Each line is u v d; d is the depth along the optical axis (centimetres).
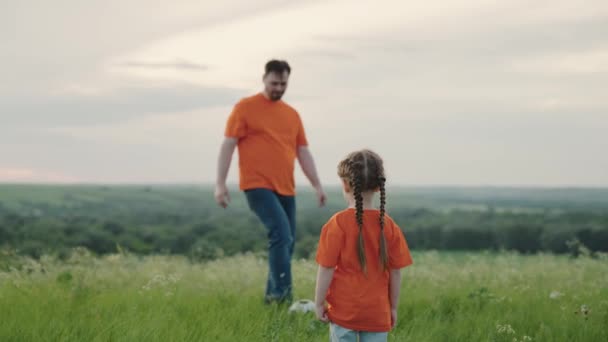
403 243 409
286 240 682
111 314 571
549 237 3042
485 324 558
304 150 745
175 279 711
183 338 486
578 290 770
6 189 9562
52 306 601
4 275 729
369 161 400
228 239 2673
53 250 866
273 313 618
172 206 8594
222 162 698
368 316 397
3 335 473
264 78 702
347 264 400
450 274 902
